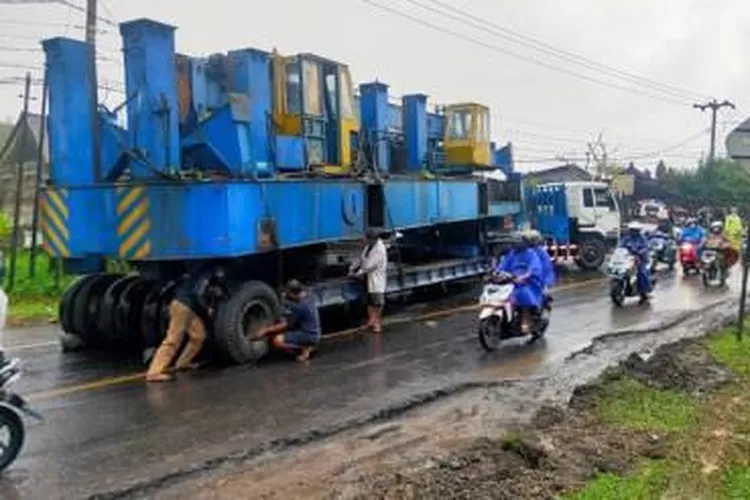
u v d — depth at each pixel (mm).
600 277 24328
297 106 14070
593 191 26797
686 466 6680
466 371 10984
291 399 9453
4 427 6945
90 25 19953
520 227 22641
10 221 25109
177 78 12320
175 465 7125
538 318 13188
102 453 7461
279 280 13062
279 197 12781
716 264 21328
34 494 6461
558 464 6945
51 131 12500
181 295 11266
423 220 17344
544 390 9938
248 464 7207
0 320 7293
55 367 11430
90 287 12852
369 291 14328
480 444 7500
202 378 10617
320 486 6543
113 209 11883
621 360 11422
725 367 10969
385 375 10719
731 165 59656
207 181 11469
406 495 6203
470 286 20297
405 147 18672
